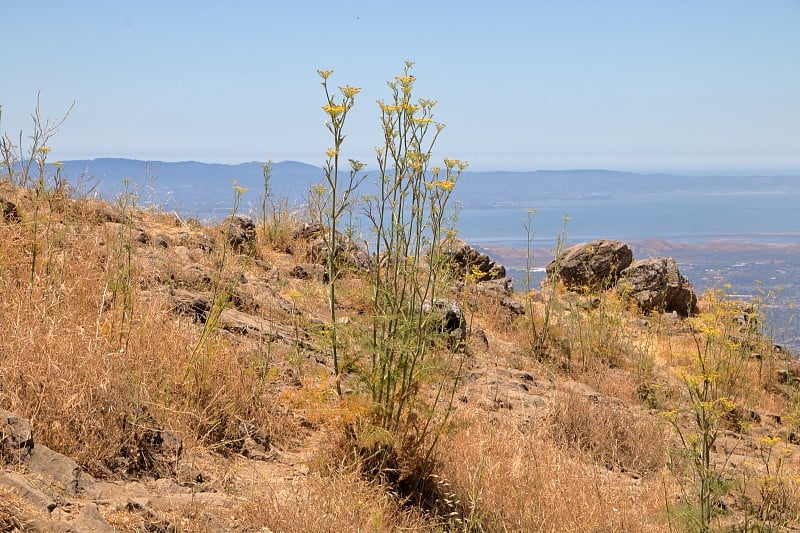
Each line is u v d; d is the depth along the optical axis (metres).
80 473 4.28
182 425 5.48
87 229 8.60
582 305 13.91
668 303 16.67
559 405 8.64
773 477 6.62
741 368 11.78
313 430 6.58
